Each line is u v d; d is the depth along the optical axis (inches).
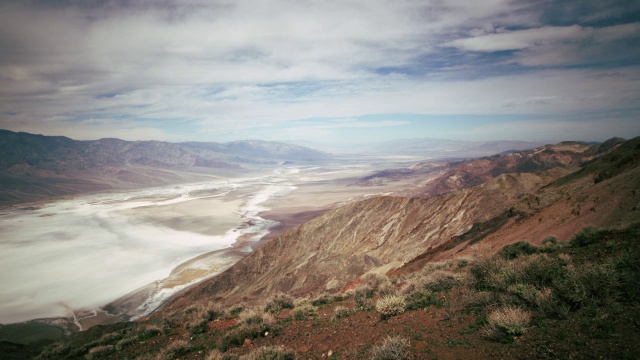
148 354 424.5
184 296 2244.1
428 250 1556.3
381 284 554.9
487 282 331.6
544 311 234.2
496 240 1002.7
